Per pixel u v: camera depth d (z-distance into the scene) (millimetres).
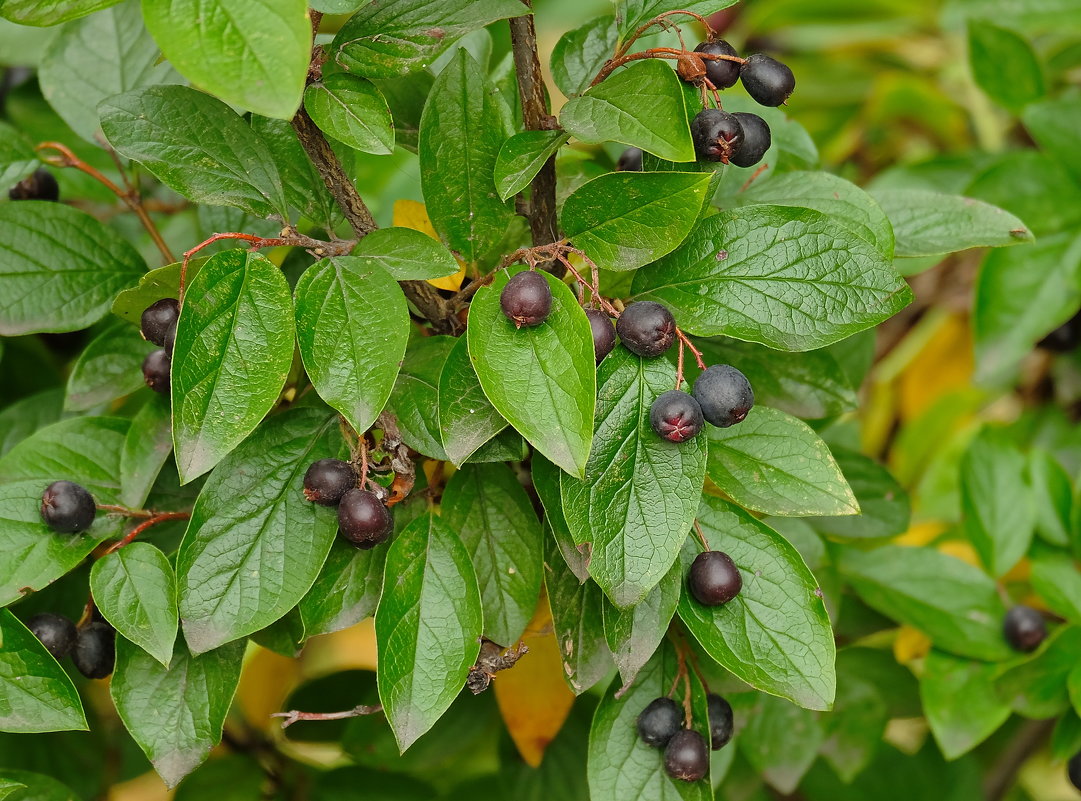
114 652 348
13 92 458
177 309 329
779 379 367
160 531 360
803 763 410
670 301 329
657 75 316
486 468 344
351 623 333
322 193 350
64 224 372
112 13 409
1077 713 391
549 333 309
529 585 340
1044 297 458
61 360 451
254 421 303
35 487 343
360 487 322
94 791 434
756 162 333
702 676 346
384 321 312
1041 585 417
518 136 327
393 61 321
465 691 429
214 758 441
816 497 327
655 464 314
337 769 443
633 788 338
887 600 417
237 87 278
